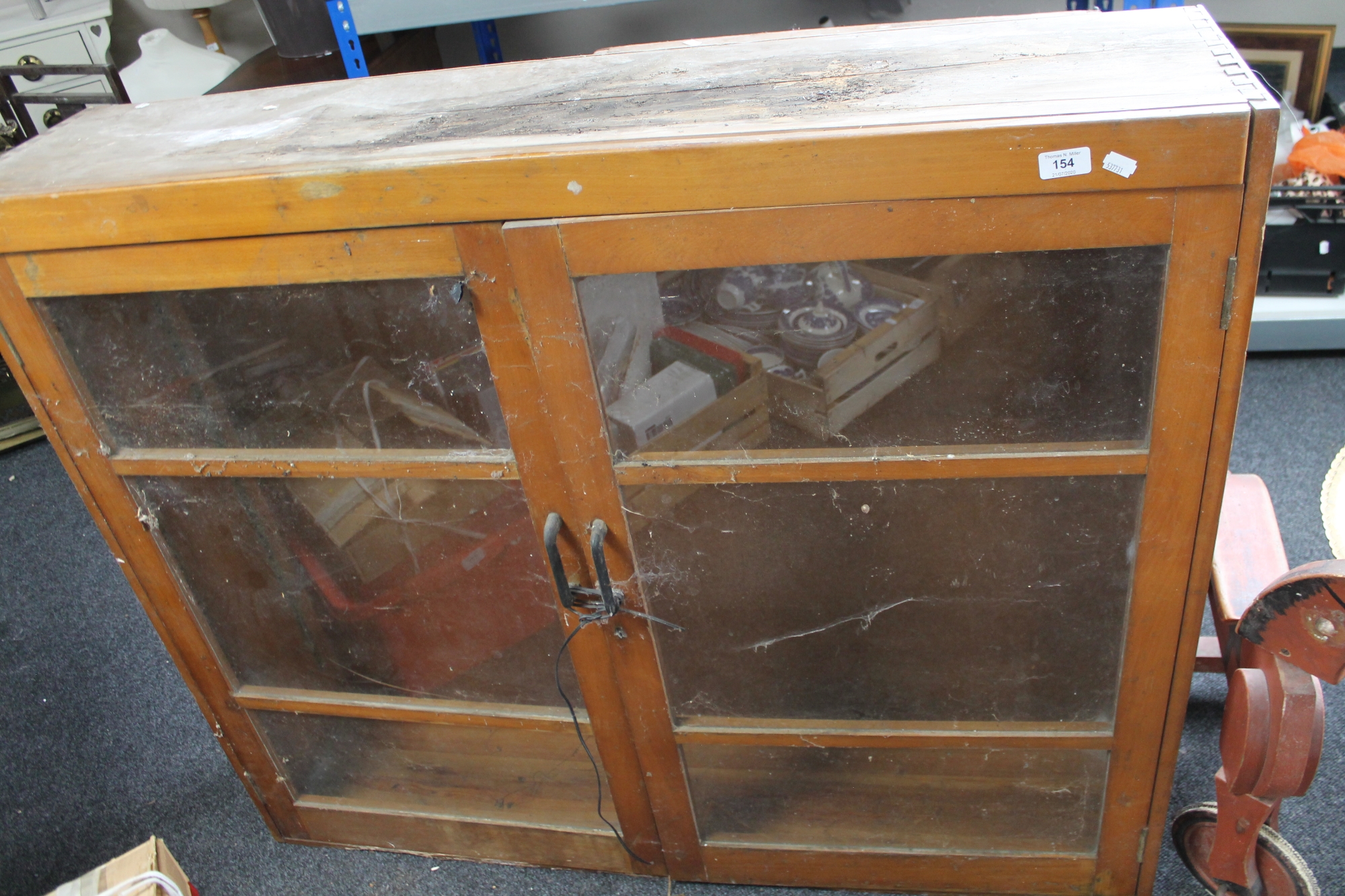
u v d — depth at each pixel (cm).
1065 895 130
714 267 87
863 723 120
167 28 309
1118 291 84
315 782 148
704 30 299
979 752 124
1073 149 75
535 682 127
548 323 91
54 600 211
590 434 97
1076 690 112
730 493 101
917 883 132
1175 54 88
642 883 142
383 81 116
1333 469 192
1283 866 115
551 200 85
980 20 108
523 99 102
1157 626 102
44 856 158
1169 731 110
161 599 125
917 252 83
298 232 90
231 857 154
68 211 93
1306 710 101
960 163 77
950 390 92
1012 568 104
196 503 117
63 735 180
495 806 141
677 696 120
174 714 182
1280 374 223
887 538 104
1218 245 78
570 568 111
